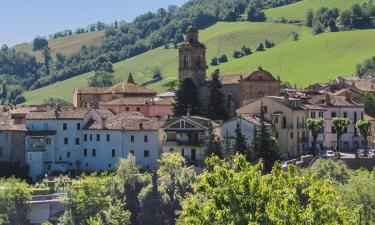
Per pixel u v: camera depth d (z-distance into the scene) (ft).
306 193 280.72
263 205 256.73
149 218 573.74
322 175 554.05
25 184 586.86
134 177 601.62
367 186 444.96
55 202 565.53
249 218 254.88
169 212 578.66
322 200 265.13
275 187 267.39
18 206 549.54
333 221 261.44
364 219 411.34
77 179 655.76
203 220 261.24
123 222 545.03
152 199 579.48
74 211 548.31
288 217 258.98
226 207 258.16
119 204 552.00
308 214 259.80
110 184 593.01
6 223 537.24
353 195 439.22
